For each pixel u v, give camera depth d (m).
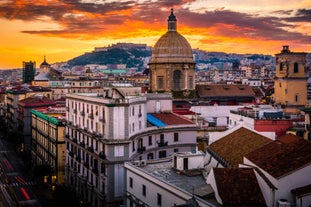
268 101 162.25
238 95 165.75
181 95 157.38
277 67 125.31
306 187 46.88
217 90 165.00
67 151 108.31
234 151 64.56
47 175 115.06
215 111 128.75
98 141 87.00
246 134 69.00
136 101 88.19
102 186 85.69
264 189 48.31
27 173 129.62
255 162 52.56
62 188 93.50
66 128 108.56
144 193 64.56
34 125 141.38
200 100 159.88
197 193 50.94
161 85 159.00
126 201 71.25
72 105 104.62
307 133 83.44
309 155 48.78
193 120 114.38
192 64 159.38
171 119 103.06
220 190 48.88
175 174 64.44
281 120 89.12
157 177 60.50
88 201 94.00
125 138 83.56
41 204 99.62
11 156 153.88
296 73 120.94
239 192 48.62
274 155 52.28
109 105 82.25
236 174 50.53
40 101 161.38
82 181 96.38
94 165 89.88
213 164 68.38
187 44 160.25
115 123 83.06
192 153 69.19
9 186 114.94
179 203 54.12
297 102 121.00
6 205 98.81
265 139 63.69
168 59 157.75
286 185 47.22
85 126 95.56
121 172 83.62
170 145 97.25
